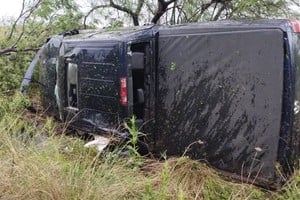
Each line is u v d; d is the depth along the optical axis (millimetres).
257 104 3867
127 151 4398
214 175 4152
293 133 3730
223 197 3812
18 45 6863
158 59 4766
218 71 4160
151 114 4824
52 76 6199
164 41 4691
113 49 4762
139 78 4812
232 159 4109
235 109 4043
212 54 4199
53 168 3387
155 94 4809
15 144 3980
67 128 5586
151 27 4773
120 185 3471
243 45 3936
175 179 3967
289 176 3795
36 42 7227
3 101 5762
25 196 3166
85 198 3170
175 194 3662
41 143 4180
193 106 4434
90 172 3582
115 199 3328
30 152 3783
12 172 3340
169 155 4734
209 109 4281
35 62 6820
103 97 4977
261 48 3807
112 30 5492
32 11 7176
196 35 4340
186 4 8867
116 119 4824
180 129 4594
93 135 5164
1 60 6727
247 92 3932
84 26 8438
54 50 6195
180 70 4535
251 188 3852
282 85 3684
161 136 4801
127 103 4715
